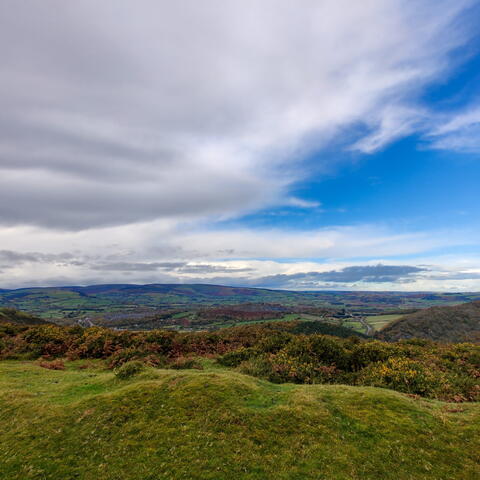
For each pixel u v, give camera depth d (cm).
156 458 1157
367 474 1089
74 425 1354
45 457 1165
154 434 1286
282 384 1920
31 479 1061
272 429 1315
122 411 1439
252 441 1245
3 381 1920
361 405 1505
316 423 1355
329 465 1123
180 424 1344
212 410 1423
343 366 2422
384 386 1961
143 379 1842
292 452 1190
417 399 1656
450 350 2561
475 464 1135
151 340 3039
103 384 1862
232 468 1109
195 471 1093
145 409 1453
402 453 1184
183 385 1642
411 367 2127
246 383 1705
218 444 1220
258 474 1084
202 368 2419
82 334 3275
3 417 1429
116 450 1203
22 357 2702
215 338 3356
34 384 1912
